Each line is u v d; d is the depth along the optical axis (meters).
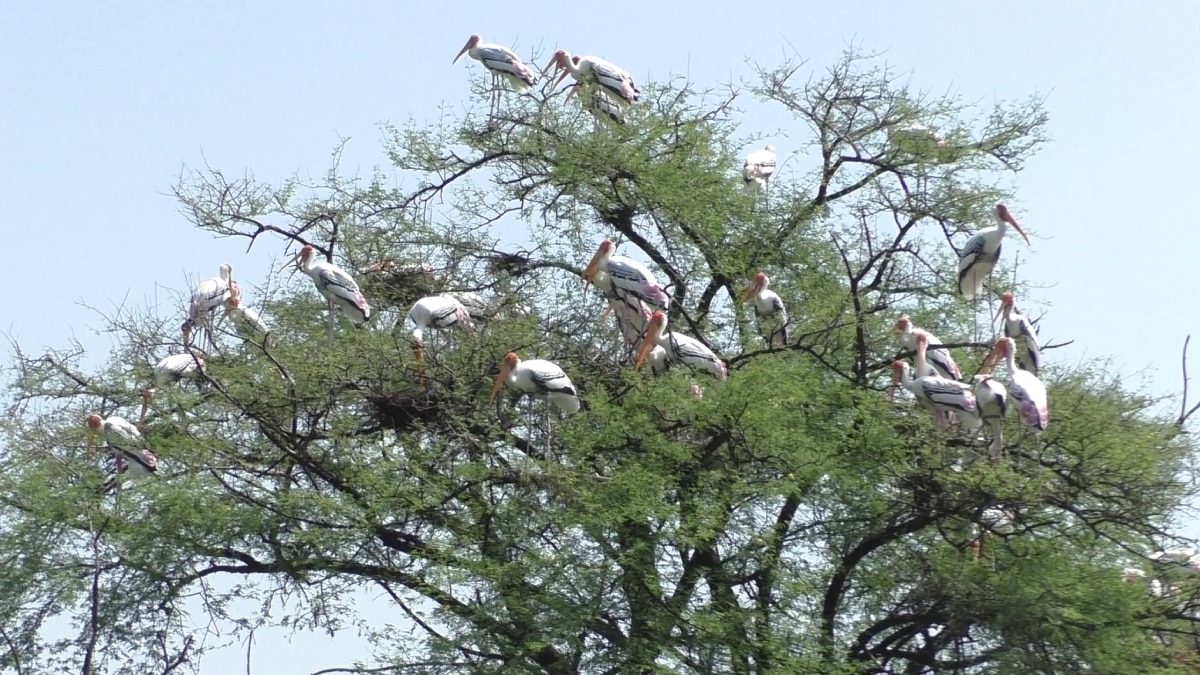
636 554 20.58
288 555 21.92
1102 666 20.42
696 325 24.08
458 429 21.73
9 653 21.12
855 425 21.95
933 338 22.91
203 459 21.66
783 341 23.81
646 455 21.58
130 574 21.72
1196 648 21.62
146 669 21.38
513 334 23.17
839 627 22.12
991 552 21.59
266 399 21.55
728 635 20.33
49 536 21.86
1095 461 21.44
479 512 21.27
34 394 24.41
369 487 21.25
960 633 21.52
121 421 22.22
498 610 20.53
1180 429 22.53
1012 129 26.81
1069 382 23.20
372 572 21.47
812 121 26.78
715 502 20.95
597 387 22.58
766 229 25.86
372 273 26.16
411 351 22.03
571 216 25.80
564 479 20.86
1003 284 26.20
